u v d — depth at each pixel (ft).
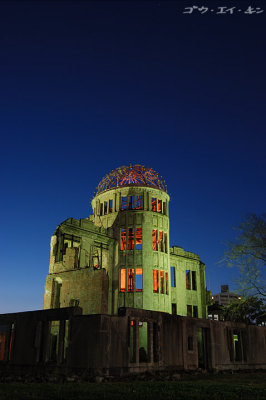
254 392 38.70
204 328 73.56
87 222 114.83
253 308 98.43
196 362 67.87
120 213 125.39
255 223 95.30
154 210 132.57
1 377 52.60
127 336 56.59
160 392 37.24
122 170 133.49
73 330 56.29
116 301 114.62
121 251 121.60
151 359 59.21
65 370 54.60
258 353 83.15
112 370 52.49
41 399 32.12
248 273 93.66
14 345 66.03
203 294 146.82
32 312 65.46
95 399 32.19
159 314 63.77
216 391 38.99
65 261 100.37
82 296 90.94
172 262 138.51
